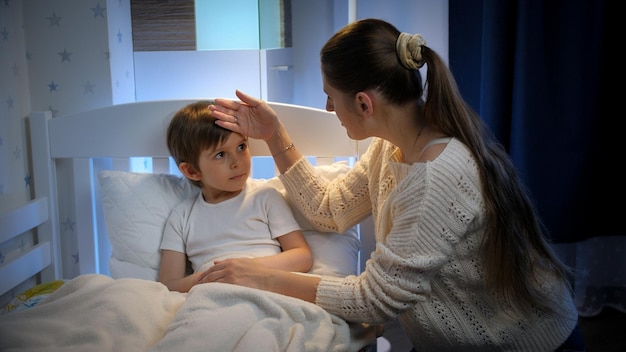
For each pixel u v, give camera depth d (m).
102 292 1.03
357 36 1.01
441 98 1.01
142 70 1.81
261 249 1.29
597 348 1.90
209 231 1.31
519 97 1.83
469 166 0.99
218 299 1.01
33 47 1.55
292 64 2.11
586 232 2.00
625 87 1.91
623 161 1.97
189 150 1.25
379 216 1.12
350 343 1.07
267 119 1.28
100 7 1.53
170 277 1.30
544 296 1.05
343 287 1.05
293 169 1.30
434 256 0.97
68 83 1.57
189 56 1.82
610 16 1.86
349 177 1.29
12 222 1.34
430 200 0.96
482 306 1.08
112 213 1.37
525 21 1.77
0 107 1.41
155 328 0.99
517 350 1.08
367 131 1.08
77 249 1.61
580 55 1.83
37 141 1.49
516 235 1.00
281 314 0.98
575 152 1.91
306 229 1.37
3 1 1.43
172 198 1.39
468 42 1.91
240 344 0.89
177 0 1.75
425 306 1.07
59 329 0.96
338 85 1.03
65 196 1.58
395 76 1.01
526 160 1.88
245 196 1.34
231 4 1.78
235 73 1.85
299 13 2.08
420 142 1.06
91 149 1.48
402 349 1.91
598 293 2.13
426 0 2.00
